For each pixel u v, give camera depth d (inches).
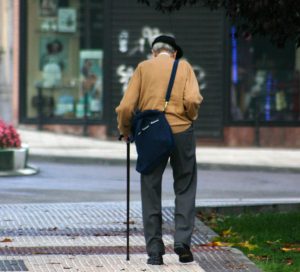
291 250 931.3
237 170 2074.3
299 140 2541.8
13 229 1050.7
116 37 2524.6
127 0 2522.1
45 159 2118.6
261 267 832.3
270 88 2534.5
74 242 963.3
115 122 2529.5
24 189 1563.7
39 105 2541.8
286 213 1210.0
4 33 2551.7
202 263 844.6
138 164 838.5
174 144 832.3
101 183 1699.1
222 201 1358.3
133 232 1036.5
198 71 2522.1
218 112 2529.5
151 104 833.5
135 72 845.8
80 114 2541.8
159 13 2519.7
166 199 1456.7
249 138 2534.5
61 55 2539.4
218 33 2522.1
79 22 2532.0
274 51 2529.5
